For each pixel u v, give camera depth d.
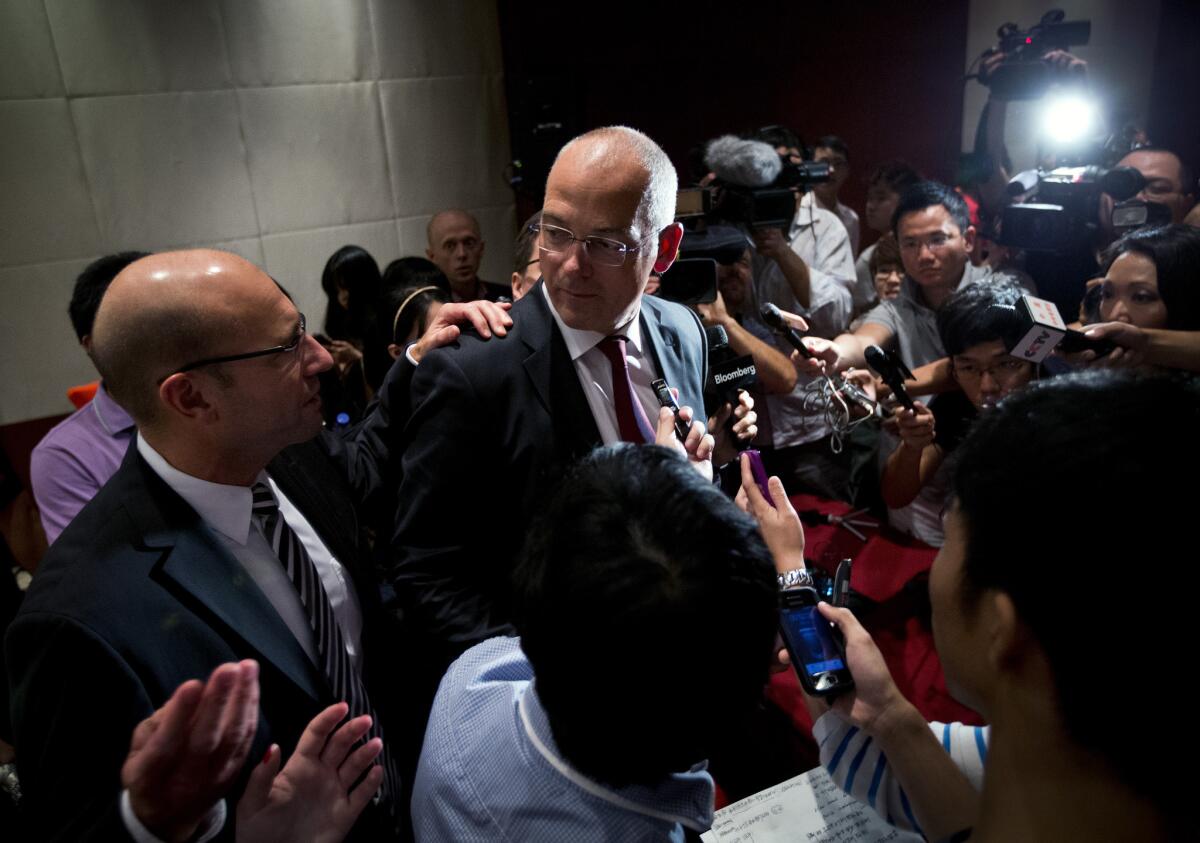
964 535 0.51
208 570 0.99
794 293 2.63
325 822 0.79
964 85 4.75
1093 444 0.44
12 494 2.28
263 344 0.99
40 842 0.86
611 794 0.64
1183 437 0.44
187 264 0.98
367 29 4.14
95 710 0.88
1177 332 1.57
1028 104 4.06
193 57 3.73
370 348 2.44
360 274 3.37
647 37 4.47
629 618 0.56
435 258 3.44
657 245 1.28
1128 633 0.42
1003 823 0.50
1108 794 0.46
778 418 2.33
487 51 4.50
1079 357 1.57
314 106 4.06
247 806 0.77
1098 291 1.87
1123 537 0.42
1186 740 0.43
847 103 4.75
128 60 3.59
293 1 3.92
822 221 3.20
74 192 3.58
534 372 1.28
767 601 0.60
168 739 0.65
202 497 1.04
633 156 1.19
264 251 4.06
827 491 2.16
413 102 4.34
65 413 3.73
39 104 3.46
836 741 0.82
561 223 1.20
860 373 1.79
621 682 0.56
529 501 1.29
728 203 2.34
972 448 0.52
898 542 1.70
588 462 0.66
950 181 4.88
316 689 1.06
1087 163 2.95
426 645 1.35
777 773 1.15
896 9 4.60
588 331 1.29
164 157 3.74
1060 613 0.44
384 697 1.29
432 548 1.30
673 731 0.58
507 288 3.64
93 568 0.94
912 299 2.38
